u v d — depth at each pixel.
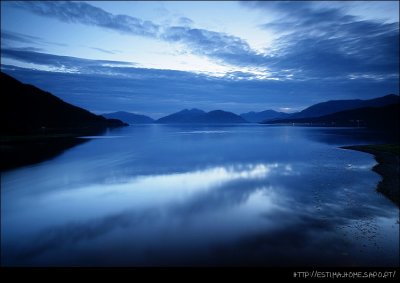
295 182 26.14
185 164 40.19
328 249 12.22
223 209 18.73
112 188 25.70
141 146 69.00
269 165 37.75
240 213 17.80
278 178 28.59
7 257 12.60
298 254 11.95
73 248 13.36
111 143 77.50
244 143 77.12
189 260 11.88
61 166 38.62
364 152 48.12
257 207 18.86
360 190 21.67
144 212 18.59
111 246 13.49
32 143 71.25
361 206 17.78
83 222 16.97
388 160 37.66
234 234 14.42
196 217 17.34
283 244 12.95
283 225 15.27
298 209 17.94
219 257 12.07
